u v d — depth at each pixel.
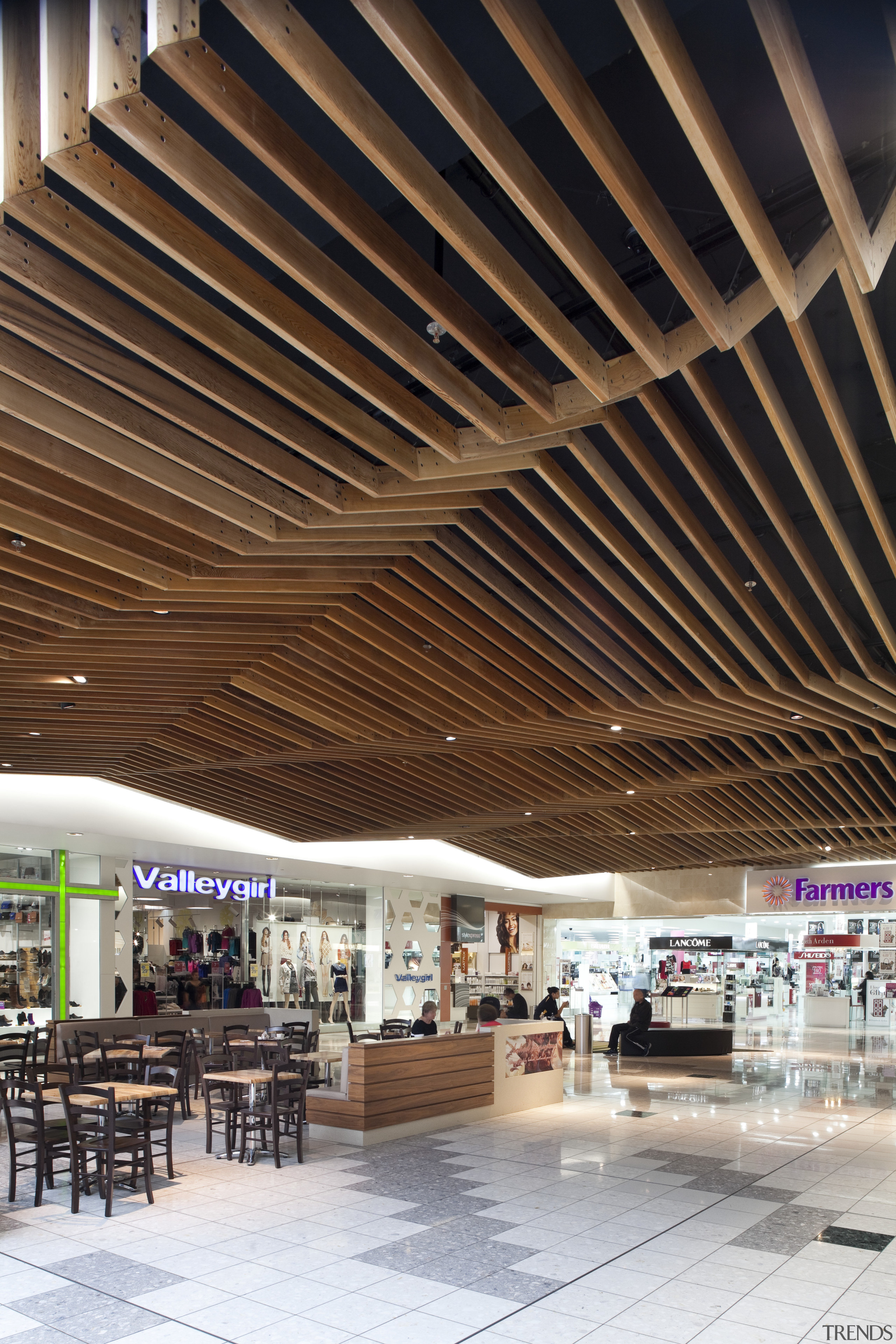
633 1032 18.27
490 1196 7.28
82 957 15.93
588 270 3.46
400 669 8.59
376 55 3.55
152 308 3.68
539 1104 11.80
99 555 5.98
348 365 4.08
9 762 12.45
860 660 7.90
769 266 3.42
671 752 11.98
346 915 21.80
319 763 12.24
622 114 4.25
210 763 12.33
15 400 4.29
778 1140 9.75
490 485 5.38
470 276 5.09
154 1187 7.48
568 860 21.20
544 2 3.48
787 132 4.23
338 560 6.51
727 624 7.25
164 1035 11.98
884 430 6.16
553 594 7.12
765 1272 5.65
